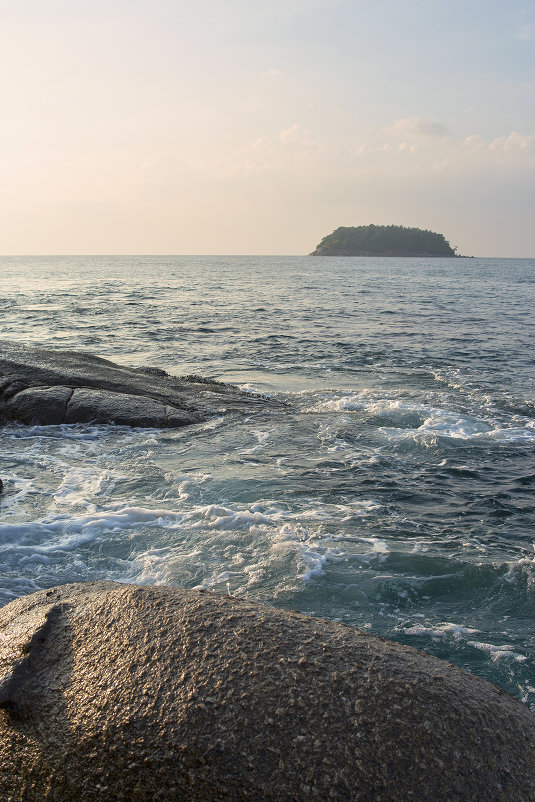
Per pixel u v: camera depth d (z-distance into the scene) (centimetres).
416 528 694
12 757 256
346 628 303
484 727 251
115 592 318
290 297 4616
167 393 1249
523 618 509
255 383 1558
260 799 221
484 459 949
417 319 3083
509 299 4512
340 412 1220
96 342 2220
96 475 852
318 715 242
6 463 899
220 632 281
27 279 7200
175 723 242
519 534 686
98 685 264
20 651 290
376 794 223
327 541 648
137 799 230
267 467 894
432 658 295
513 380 1609
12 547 622
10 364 1247
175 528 673
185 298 4425
